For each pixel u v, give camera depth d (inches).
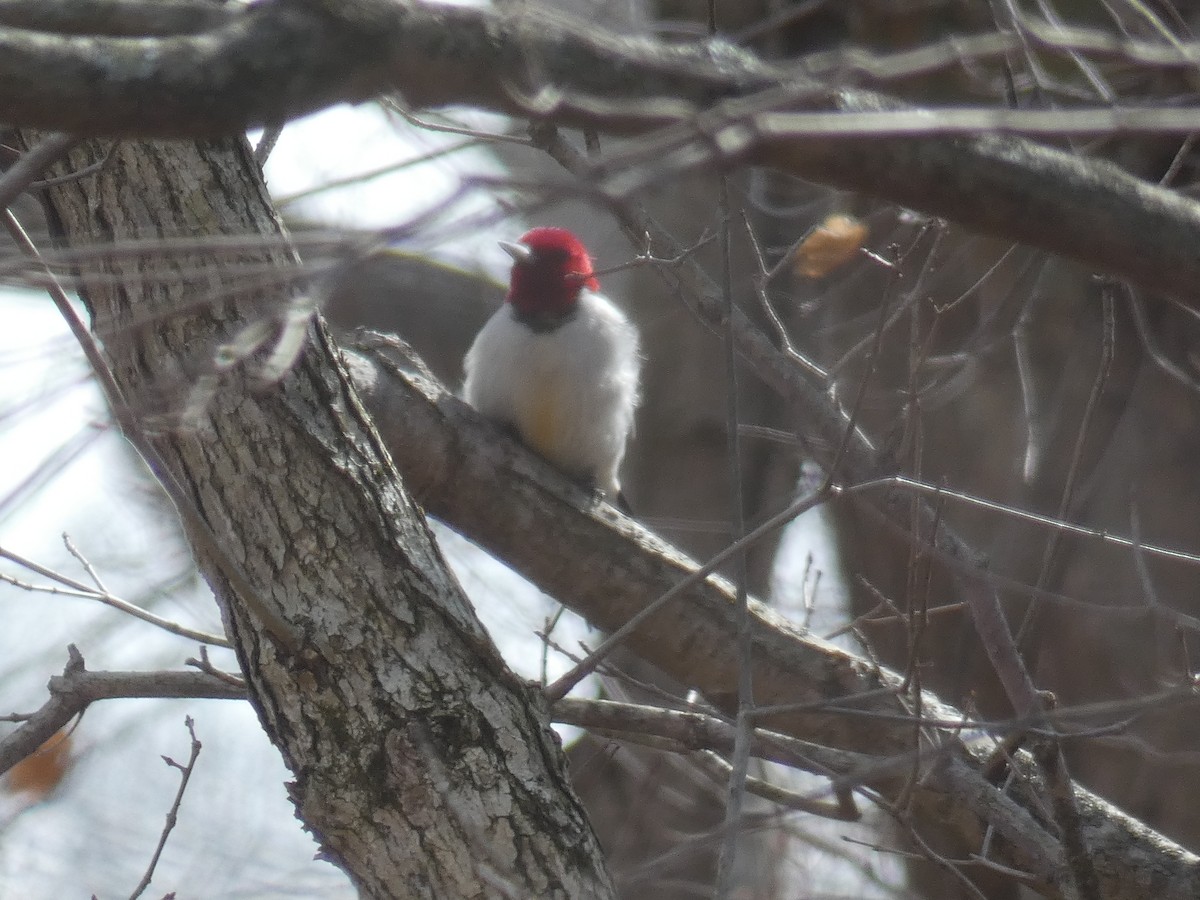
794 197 565.9
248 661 280.7
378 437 299.4
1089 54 369.7
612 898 276.5
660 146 160.4
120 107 161.0
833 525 604.4
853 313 542.0
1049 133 172.6
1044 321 504.7
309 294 177.8
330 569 279.1
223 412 278.8
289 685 275.7
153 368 274.4
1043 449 492.4
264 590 278.5
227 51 163.5
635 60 189.0
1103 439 493.4
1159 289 201.2
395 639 279.0
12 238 221.3
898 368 519.2
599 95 187.3
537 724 287.1
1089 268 213.9
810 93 176.4
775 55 552.4
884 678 339.3
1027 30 281.9
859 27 541.6
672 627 360.8
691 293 361.7
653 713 339.0
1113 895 333.7
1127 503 483.8
